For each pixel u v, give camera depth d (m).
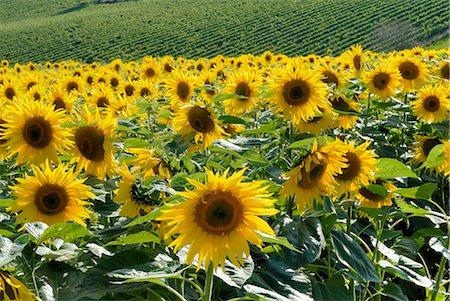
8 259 2.83
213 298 3.93
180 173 3.83
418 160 7.14
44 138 4.62
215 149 4.44
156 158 4.34
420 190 4.54
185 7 93.56
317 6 74.50
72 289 3.53
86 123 4.53
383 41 59.50
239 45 66.62
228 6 87.00
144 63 12.56
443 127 7.86
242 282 3.40
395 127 8.60
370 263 4.27
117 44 74.44
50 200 3.84
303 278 3.89
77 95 9.95
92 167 4.60
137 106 6.54
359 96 8.98
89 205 4.34
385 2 69.12
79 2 119.00
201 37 71.88
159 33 76.44
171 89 7.29
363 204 5.03
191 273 3.93
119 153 5.12
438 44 54.34
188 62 17.19
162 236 3.92
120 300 3.66
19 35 85.25
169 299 3.75
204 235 3.08
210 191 3.09
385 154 7.60
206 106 5.07
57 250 3.81
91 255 3.88
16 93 9.30
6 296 2.97
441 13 61.66
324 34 64.56
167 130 5.92
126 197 4.07
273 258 4.03
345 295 4.29
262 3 83.25
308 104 5.70
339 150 4.06
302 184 4.15
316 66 8.02
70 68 23.28
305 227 4.15
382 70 8.22
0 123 5.18
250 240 3.09
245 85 7.09
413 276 4.64
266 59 17.17
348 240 4.37
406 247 5.25
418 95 8.11
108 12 99.06
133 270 3.27
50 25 90.19
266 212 3.08
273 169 4.67
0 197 4.36
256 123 6.91
